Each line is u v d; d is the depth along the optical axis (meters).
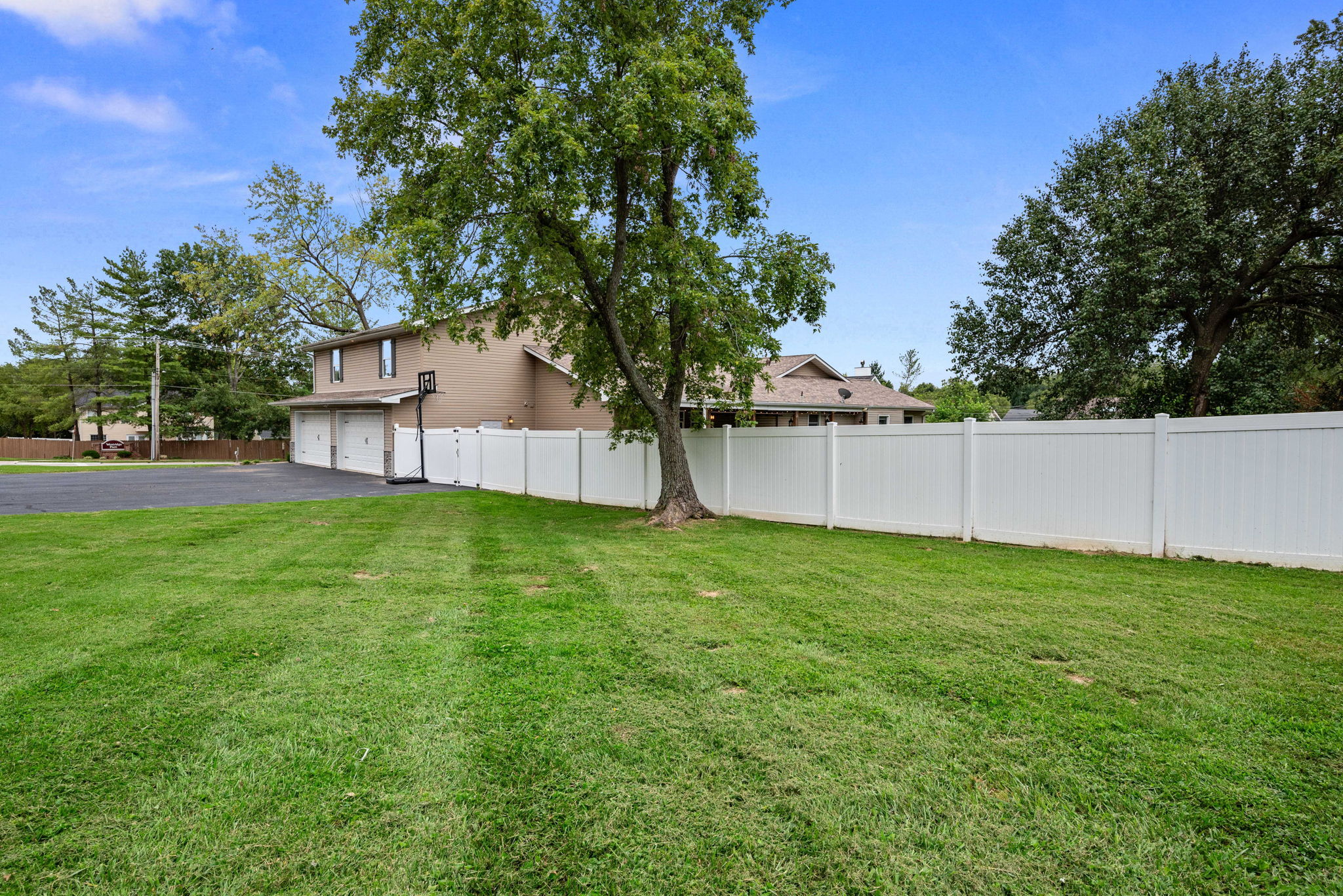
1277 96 11.70
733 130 8.98
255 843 2.23
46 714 3.19
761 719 3.13
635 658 3.97
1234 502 6.45
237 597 5.50
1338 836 2.20
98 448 38.38
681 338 10.50
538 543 8.31
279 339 34.50
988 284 15.20
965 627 4.50
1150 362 13.62
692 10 10.01
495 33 8.79
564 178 8.12
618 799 2.48
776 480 10.29
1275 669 3.65
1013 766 2.69
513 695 3.44
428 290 9.45
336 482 18.48
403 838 2.25
